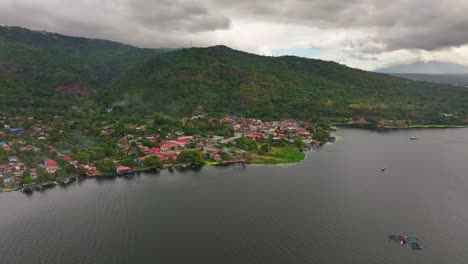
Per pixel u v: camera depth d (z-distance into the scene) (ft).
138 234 434.71
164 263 372.58
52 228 449.48
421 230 451.12
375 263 377.71
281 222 468.75
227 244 411.13
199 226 456.04
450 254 396.16
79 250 398.62
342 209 512.22
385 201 546.67
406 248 407.85
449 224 469.16
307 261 378.94
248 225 459.32
